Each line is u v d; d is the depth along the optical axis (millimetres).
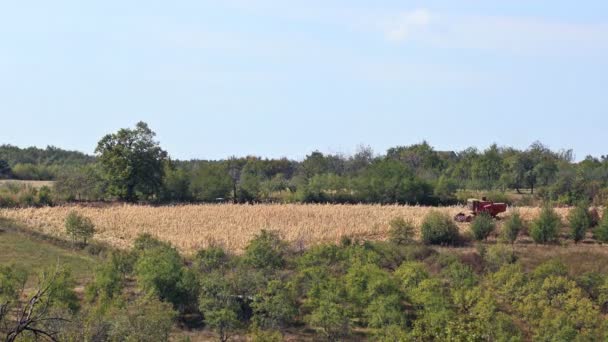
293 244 72812
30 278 60375
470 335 43250
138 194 117062
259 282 52500
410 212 98375
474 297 49812
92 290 52219
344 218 93750
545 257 68375
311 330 49406
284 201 116938
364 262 62000
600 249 73500
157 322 41375
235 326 47188
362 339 47719
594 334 45281
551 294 52562
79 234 77375
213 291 50781
